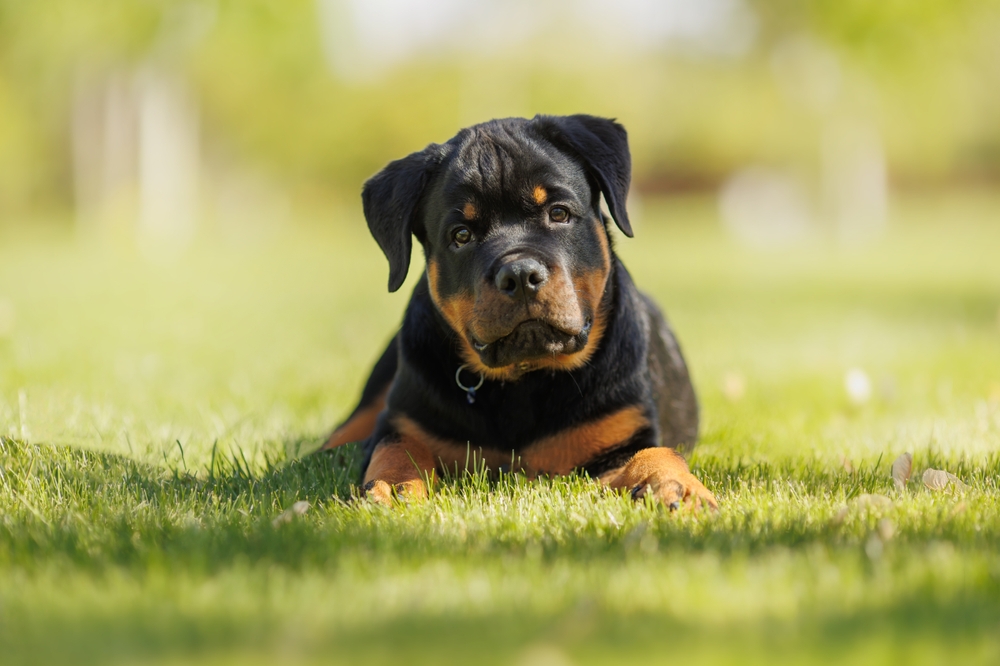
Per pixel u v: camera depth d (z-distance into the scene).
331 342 9.48
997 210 42.25
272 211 53.44
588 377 4.19
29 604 2.49
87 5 22.67
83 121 35.97
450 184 4.23
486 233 4.13
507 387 4.19
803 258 24.22
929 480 3.85
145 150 27.97
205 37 24.94
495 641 2.15
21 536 3.12
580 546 2.99
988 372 6.95
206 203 49.50
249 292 15.23
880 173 34.16
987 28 26.95
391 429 4.39
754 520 3.25
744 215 45.44
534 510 3.50
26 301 12.40
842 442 5.00
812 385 6.80
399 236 4.38
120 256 23.89
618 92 43.28
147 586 2.59
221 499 3.86
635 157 46.28
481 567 2.75
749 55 30.23
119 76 29.95
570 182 4.25
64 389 6.05
